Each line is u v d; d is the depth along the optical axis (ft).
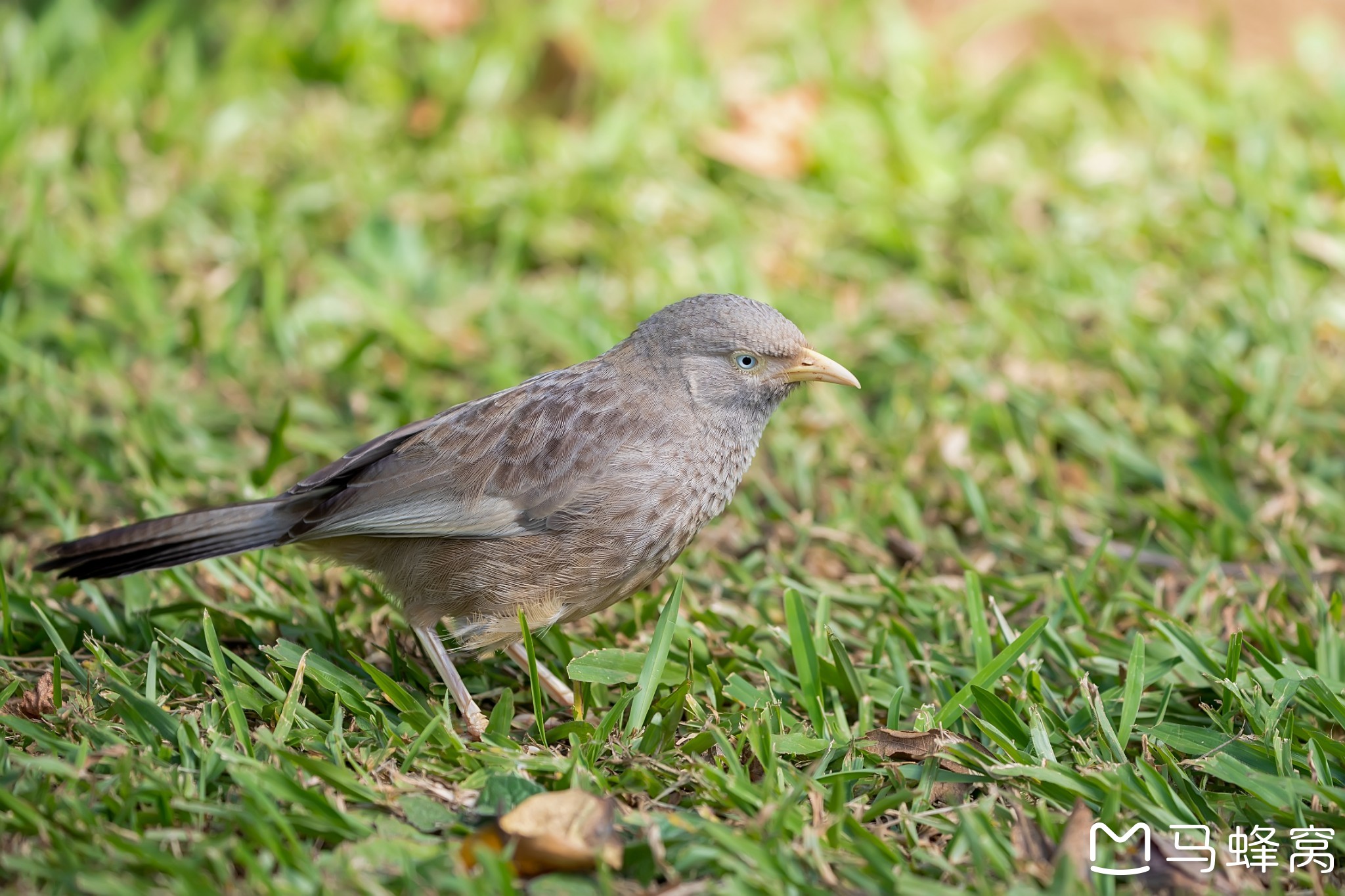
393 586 26.96
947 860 21.84
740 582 31.60
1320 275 42.65
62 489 33.63
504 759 23.89
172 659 27.07
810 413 38.37
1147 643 28.81
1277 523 33.65
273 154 48.11
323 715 26.30
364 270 43.01
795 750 24.47
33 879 20.18
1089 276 42.47
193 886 19.63
